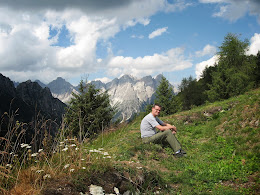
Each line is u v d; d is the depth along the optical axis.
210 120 11.94
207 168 5.98
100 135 10.28
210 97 31.31
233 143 7.71
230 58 42.69
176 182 5.31
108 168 4.40
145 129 7.62
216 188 5.00
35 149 4.12
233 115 10.02
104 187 4.01
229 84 29.86
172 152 7.08
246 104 10.09
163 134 7.25
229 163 6.21
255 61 42.50
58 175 3.86
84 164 4.31
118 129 11.64
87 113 19.66
